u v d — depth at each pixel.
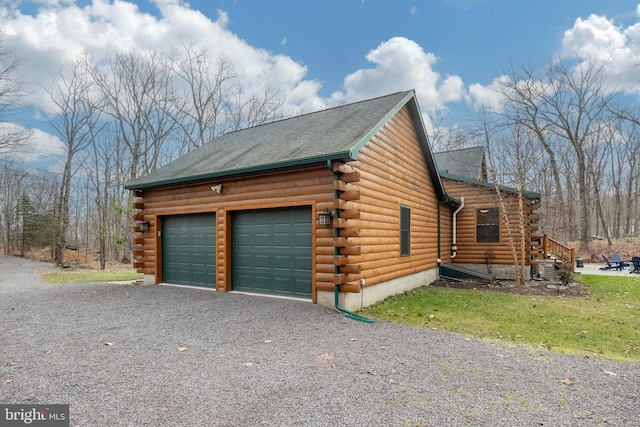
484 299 8.37
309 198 7.14
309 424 2.79
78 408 3.01
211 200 8.69
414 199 10.23
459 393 3.41
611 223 33.81
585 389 3.59
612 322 6.35
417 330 5.70
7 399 3.17
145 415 2.90
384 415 2.95
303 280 7.44
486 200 13.11
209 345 4.73
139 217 10.18
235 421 2.83
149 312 6.60
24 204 31.28
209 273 8.91
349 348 4.68
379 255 7.95
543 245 13.78
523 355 4.60
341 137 7.36
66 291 9.09
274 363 4.10
